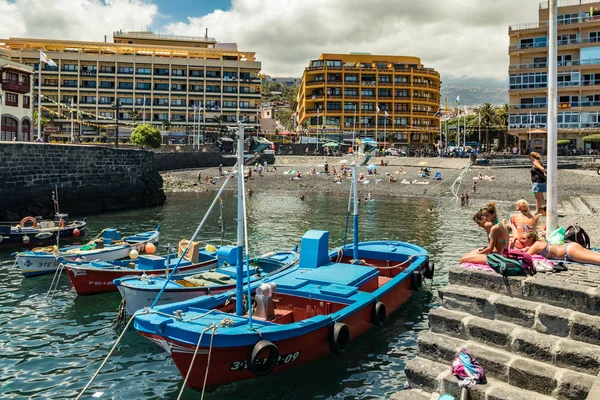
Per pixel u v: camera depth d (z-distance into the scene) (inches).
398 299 657.0
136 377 478.3
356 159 740.0
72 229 1152.8
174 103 4028.1
